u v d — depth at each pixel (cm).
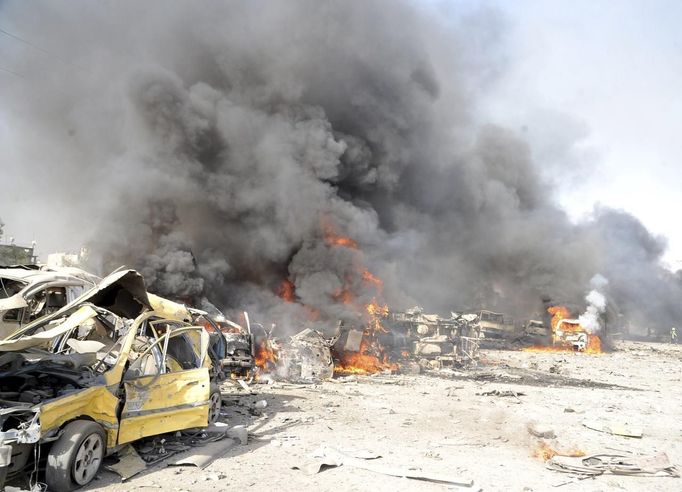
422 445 748
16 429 462
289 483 541
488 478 594
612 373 2127
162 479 533
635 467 651
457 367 2133
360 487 538
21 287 1136
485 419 988
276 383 1345
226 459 617
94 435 521
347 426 854
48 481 483
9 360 554
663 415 1123
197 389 676
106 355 639
